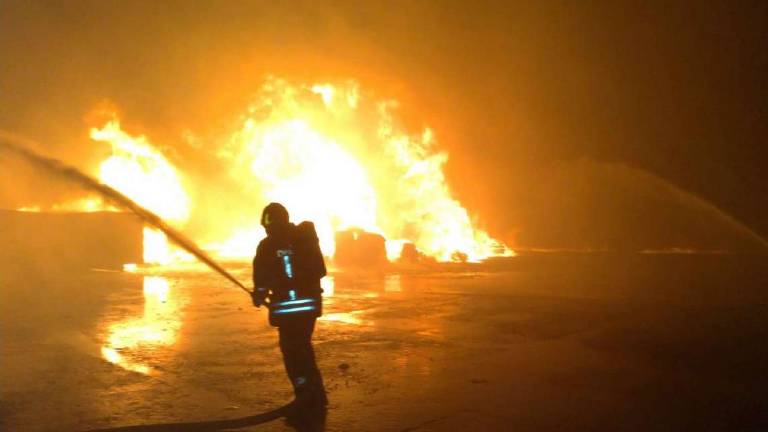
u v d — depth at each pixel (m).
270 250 6.54
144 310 11.84
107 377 7.36
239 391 6.85
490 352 8.56
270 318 6.54
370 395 6.72
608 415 6.12
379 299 13.12
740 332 9.85
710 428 5.79
